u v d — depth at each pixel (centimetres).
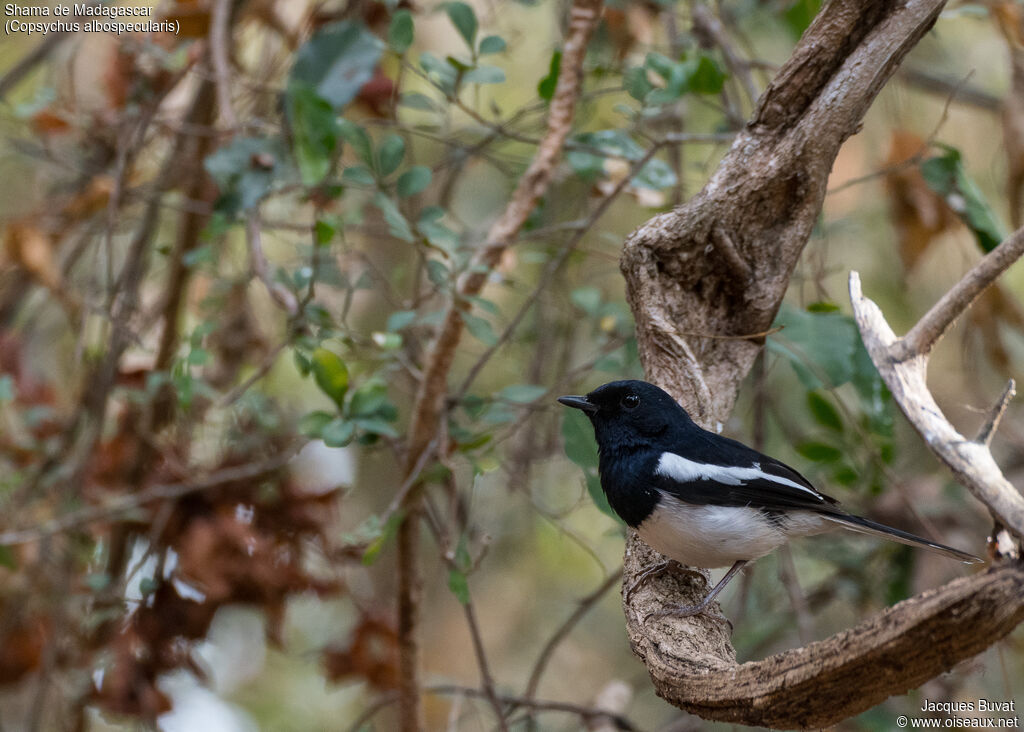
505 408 958
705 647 689
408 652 971
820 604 1184
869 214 1366
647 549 827
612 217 1378
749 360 838
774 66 1059
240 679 1540
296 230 1073
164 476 939
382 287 1079
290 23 1205
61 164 1050
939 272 1416
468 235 1165
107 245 955
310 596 948
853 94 766
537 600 1619
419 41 1461
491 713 1405
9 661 1000
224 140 1009
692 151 1393
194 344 884
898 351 576
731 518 781
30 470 1041
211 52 998
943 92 1346
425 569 1627
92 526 1024
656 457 797
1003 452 1212
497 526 1419
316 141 817
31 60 1052
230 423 980
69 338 1233
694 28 1095
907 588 1137
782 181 785
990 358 1055
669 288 820
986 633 464
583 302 1030
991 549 480
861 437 1053
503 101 1391
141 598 919
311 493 925
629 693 1143
